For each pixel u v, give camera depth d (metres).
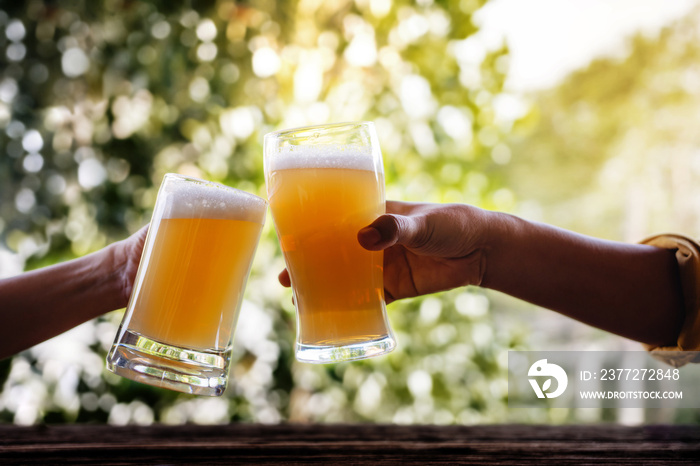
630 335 1.24
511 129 2.79
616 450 0.93
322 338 0.94
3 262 2.44
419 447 0.96
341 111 2.60
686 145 8.70
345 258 0.93
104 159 2.50
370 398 2.56
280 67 2.56
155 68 2.45
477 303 2.67
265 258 2.48
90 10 2.48
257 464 0.83
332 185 0.93
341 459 0.87
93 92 2.48
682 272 1.18
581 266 1.21
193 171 2.53
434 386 2.61
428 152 2.67
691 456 0.89
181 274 0.91
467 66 2.68
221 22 2.51
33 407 2.37
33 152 2.49
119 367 0.90
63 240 2.44
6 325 1.19
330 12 2.62
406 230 0.95
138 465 0.83
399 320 2.60
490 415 2.68
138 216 2.49
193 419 2.50
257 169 2.51
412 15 2.63
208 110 2.51
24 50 2.50
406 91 2.64
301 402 2.60
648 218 8.83
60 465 0.83
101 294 1.23
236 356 2.51
